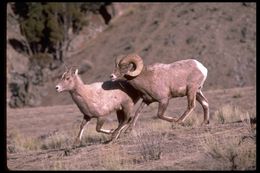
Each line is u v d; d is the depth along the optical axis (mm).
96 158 44938
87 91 52969
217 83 190125
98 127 53719
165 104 54406
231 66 197500
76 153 48438
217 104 106688
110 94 53406
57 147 62156
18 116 121062
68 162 44875
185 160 40219
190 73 55031
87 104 52844
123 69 53406
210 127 50938
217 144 41062
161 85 54062
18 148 66312
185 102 107625
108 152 45531
